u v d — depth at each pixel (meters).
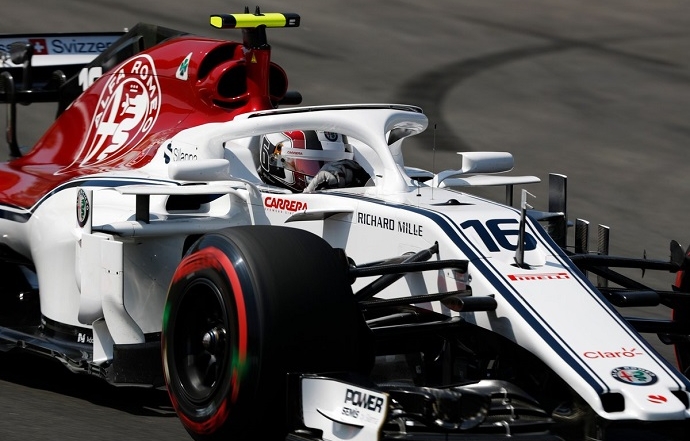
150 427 17.91
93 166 23.08
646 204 38.53
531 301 16.39
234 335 15.60
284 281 15.54
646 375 15.29
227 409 15.70
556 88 53.31
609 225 36.03
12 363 22.34
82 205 19.53
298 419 15.51
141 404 19.48
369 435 14.54
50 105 46.88
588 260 18.80
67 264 20.88
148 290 20.17
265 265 15.59
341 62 55.34
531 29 63.66
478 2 69.06
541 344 15.73
